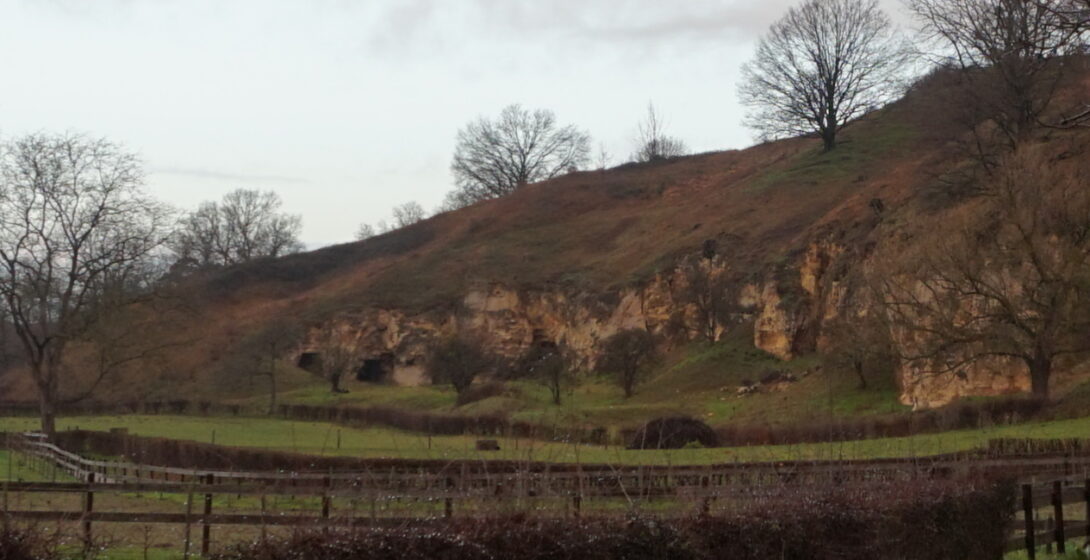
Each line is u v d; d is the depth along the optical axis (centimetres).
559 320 8169
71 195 4784
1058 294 3591
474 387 6588
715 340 6612
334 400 7062
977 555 1230
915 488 1210
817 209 7381
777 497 1107
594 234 9681
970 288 3966
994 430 3130
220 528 1688
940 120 6194
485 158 13238
